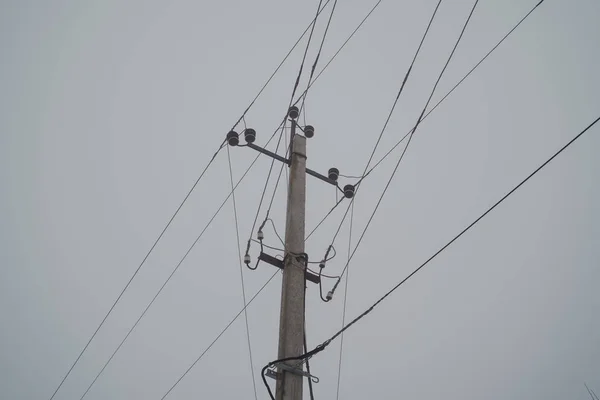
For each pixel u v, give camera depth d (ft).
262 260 29.71
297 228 29.55
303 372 24.63
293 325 25.99
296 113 35.65
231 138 34.14
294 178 31.94
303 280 27.84
